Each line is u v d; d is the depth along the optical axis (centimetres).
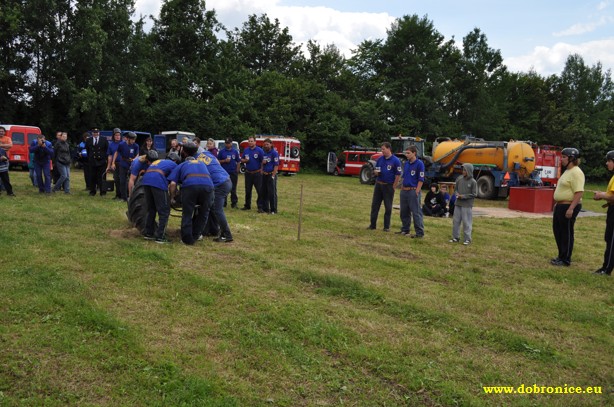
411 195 1016
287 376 376
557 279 726
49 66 2909
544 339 481
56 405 317
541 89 5994
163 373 364
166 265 646
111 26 3038
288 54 5522
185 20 3822
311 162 4169
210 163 838
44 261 619
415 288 622
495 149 2234
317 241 895
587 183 5728
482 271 745
